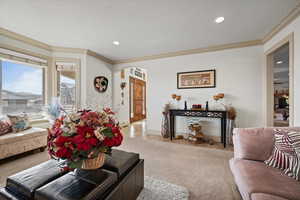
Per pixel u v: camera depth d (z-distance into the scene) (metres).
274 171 1.21
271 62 2.85
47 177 1.12
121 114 5.56
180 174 1.91
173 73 3.82
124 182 1.20
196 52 3.54
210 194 1.51
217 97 3.22
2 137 2.22
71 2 1.82
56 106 3.16
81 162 0.99
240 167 1.32
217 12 2.04
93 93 3.83
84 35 2.80
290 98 2.13
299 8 1.89
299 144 1.16
